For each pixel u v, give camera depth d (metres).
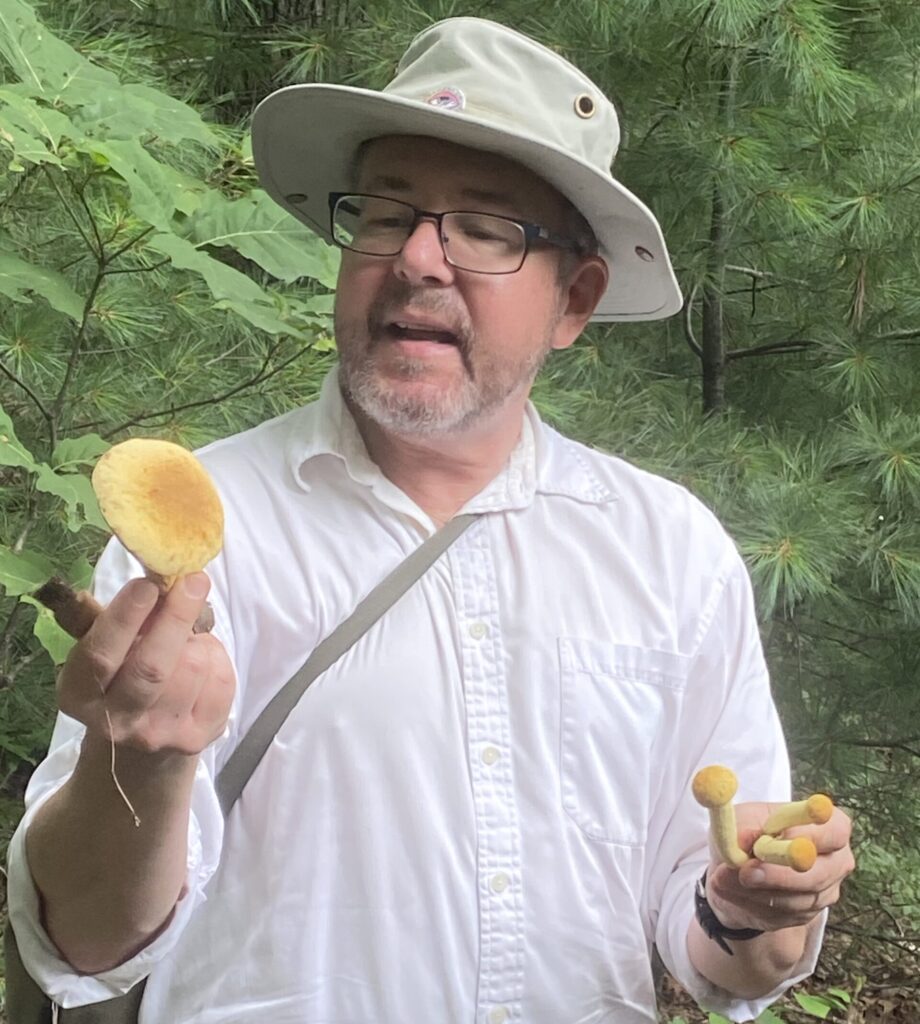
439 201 1.18
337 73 3.01
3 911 2.35
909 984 3.45
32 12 1.76
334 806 1.10
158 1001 1.11
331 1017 1.09
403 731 1.12
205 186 1.93
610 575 1.24
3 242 1.85
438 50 1.23
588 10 2.76
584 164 1.16
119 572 1.08
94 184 1.88
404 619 1.15
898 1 3.15
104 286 2.10
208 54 3.24
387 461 1.23
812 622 3.19
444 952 1.11
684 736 1.29
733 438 2.98
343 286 1.21
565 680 1.18
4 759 2.66
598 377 3.05
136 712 0.76
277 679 1.13
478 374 1.17
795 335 3.51
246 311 1.69
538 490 1.25
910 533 2.72
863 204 2.79
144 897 0.89
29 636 2.33
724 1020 2.12
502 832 1.14
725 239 3.10
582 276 1.36
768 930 1.11
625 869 1.22
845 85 2.82
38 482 1.51
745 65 2.88
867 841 3.52
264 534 1.15
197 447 2.11
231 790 1.10
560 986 1.16
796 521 2.55
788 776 1.33
